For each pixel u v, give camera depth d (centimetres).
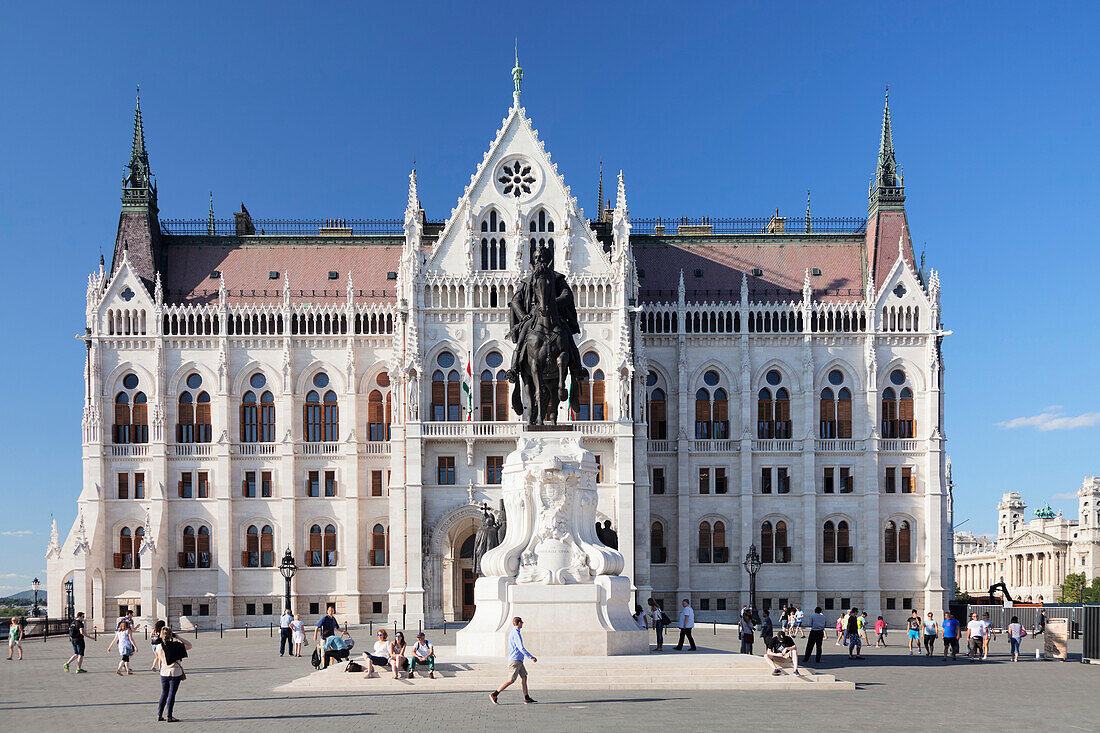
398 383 9962
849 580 10500
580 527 4794
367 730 3241
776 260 11300
